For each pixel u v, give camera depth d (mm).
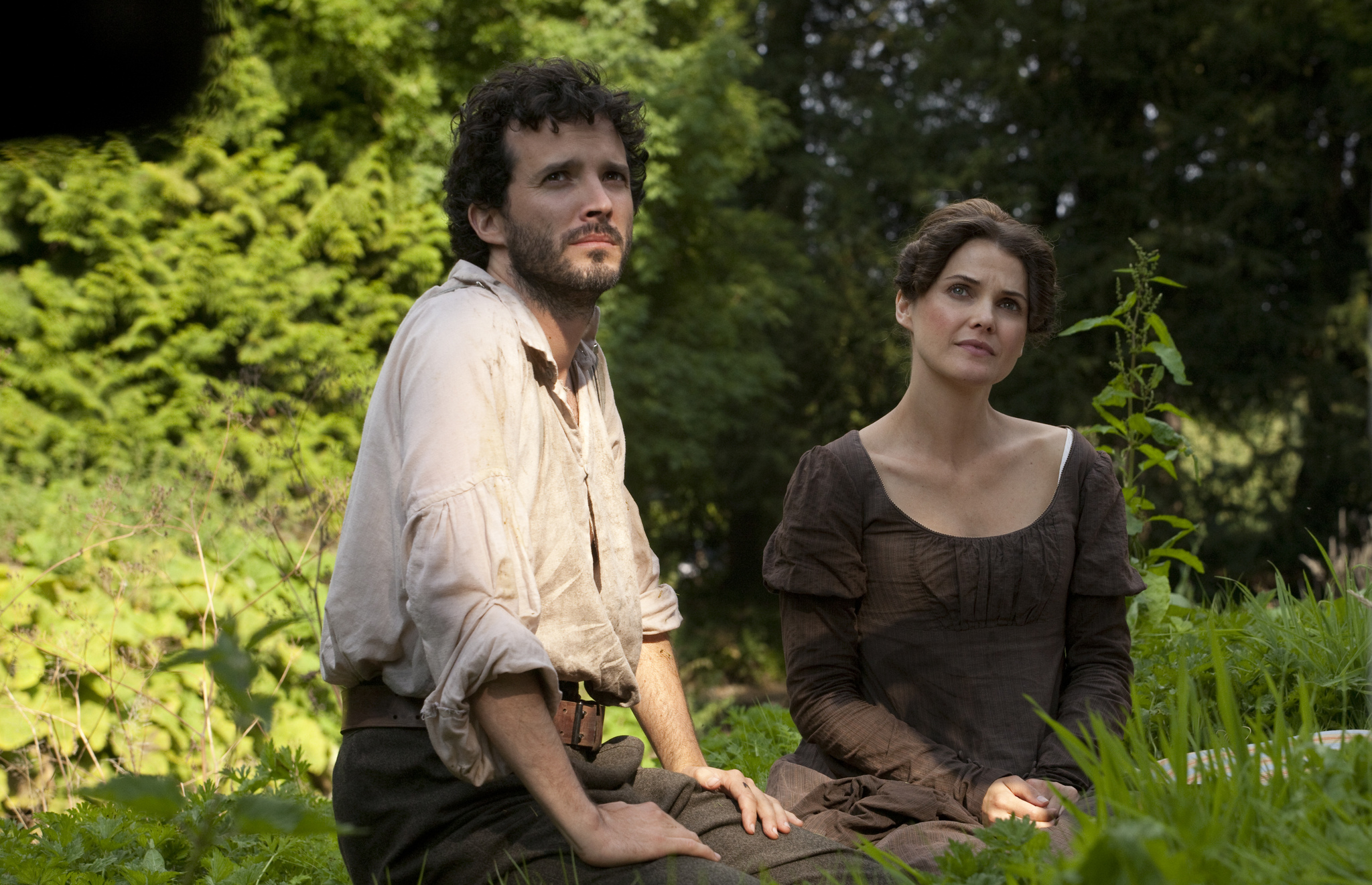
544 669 1574
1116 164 14836
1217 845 1241
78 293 9047
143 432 8773
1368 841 1281
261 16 10367
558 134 1878
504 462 1707
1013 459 2275
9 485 7234
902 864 1665
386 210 10547
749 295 14500
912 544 2197
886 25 18203
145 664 4469
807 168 16859
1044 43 15078
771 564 2283
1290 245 15000
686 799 1880
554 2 12305
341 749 1822
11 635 4109
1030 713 2146
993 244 2227
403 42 10812
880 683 2225
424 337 1764
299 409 8586
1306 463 14266
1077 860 1270
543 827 1691
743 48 13617
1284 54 14586
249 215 9789
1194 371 14367
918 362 2275
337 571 1770
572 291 1891
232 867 2146
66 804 3887
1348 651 2588
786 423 17188
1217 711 2445
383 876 1753
